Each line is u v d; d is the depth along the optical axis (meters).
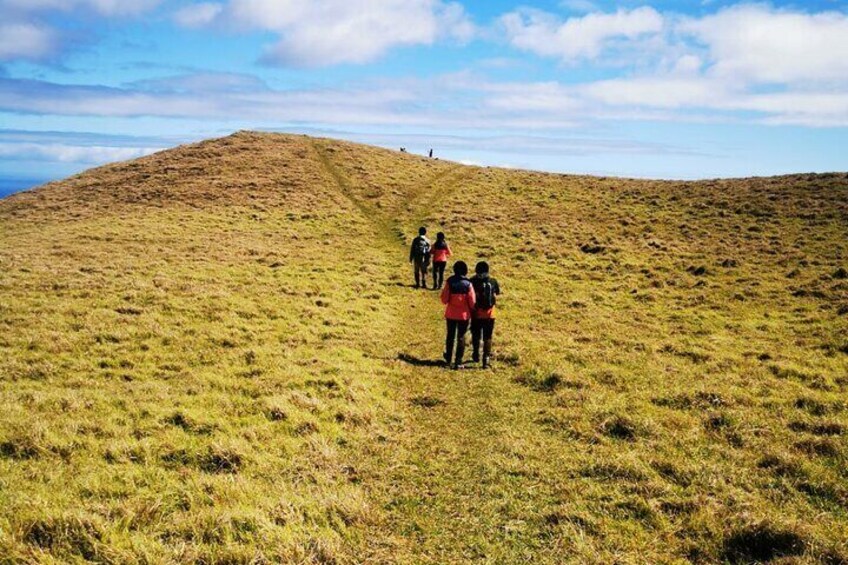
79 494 6.57
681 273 25.36
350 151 57.94
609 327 17.38
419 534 6.43
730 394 11.09
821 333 16.17
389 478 7.80
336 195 42.91
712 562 5.95
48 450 7.61
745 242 29.78
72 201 41.09
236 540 5.84
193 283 19.95
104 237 28.42
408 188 47.25
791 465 7.98
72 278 19.50
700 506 6.89
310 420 9.42
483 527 6.59
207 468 7.72
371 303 20.17
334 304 19.27
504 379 12.54
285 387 11.22
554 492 7.44
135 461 7.71
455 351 14.82
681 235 32.50
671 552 6.12
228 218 34.72
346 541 6.20
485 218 37.75
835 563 5.75
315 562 5.70
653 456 8.47
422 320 18.55
